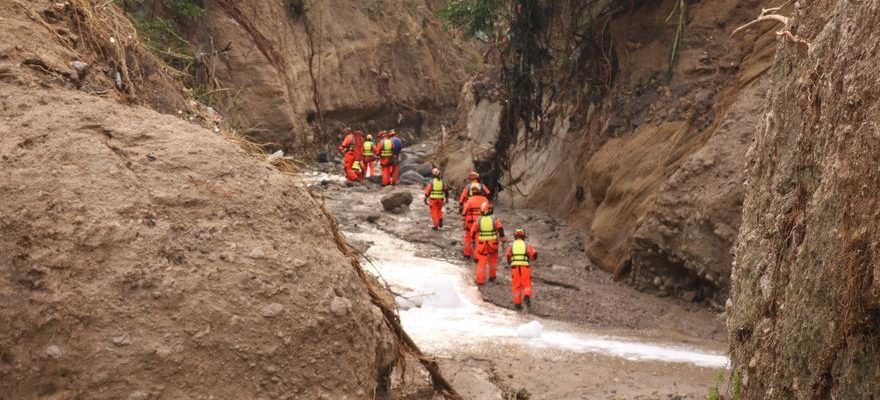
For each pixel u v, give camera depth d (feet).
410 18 153.58
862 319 17.95
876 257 17.25
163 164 20.77
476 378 36.99
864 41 19.15
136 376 17.83
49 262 18.17
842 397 18.86
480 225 56.03
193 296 18.90
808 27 24.32
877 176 17.57
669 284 55.47
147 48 34.42
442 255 63.62
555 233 71.56
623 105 69.67
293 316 19.69
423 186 97.55
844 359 18.88
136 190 19.85
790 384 21.33
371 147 97.91
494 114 97.81
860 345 18.21
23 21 25.30
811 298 20.30
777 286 23.24
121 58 28.32
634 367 40.70
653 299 55.01
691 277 54.13
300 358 19.52
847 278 18.34
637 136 65.82
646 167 62.03
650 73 68.39
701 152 53.52
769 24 60.54
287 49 123.13
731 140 53.06
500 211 79.82
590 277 60.49
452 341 43.70
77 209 18.94
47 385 17.44
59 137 20.30
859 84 18.76
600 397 35.96
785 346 21.63
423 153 127.85
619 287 58.13
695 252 51.78
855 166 18.42
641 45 70.08
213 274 19.35
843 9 20.83
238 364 18.78
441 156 109.50
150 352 18.02
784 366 21.66
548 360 41.37
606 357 42.24
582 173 73.51
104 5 30.17
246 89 111.14
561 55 78.13
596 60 74.54
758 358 23.93
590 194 71.26
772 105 25.95
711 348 45.09
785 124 24.54
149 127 21.88
